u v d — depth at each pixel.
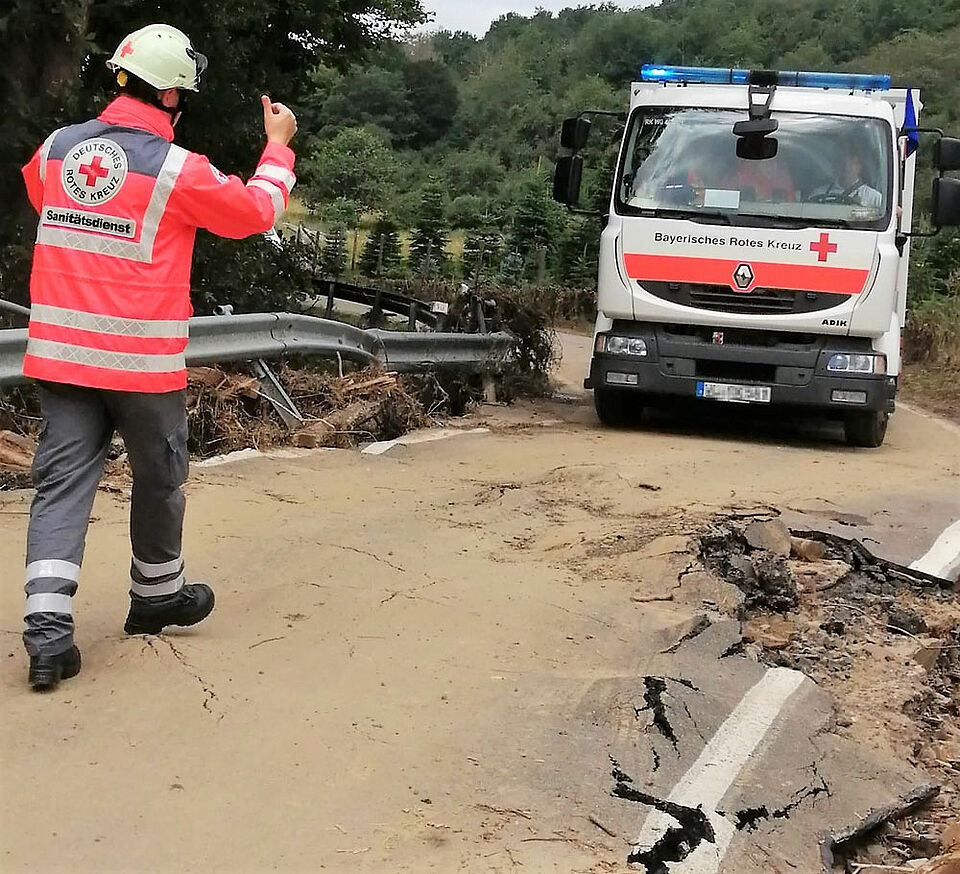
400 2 18.56
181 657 4.68
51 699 4.27
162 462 4.57
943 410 16.39
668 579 6.06
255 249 16.44
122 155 4.34
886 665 5.66
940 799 4.44
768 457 10.39
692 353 11.28
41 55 13.18
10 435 7.59
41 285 4.38
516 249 43.66
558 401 14.76
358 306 22.70
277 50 17.53
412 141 85.06
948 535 7.67
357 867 3.33
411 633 5.13
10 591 5.39
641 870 3.44
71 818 3.50
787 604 6.33
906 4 87.44
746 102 11.48
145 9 14.20
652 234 11.27
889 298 10.96
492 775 3.90
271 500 7.41
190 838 3.43
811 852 3.78
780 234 11.01
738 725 4.50
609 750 4.15
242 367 9.64
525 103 86.31
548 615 5.45
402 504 7.55
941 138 11.48
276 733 4.10
